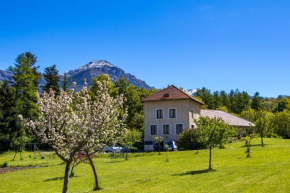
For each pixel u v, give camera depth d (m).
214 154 33.84
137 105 75.56
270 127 41.06
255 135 41.88
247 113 95.56
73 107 15.58
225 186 15.74
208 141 22.39
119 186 18.56
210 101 132.38
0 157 51.53
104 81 16.50
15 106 58.91
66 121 13.95
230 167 22.62
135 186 18.00
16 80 65.81
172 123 56.44
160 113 57.50
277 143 45.62
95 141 14.77
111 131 15.85
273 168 20.19
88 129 13.88
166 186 17.17
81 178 23.19
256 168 20.91
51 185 21.03
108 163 32.94
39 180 23.66
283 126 66.38
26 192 19.08
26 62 66.75
